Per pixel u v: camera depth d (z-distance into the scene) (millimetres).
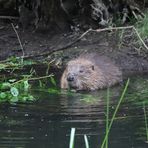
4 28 17188
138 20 16812
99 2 17109
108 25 16891
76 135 8992
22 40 16453
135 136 8867
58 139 8750
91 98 11703
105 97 11828
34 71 13555
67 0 17188
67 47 15867
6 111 10453
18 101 11258
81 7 17188
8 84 12312
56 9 16875
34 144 8531
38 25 16906
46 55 15461
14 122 9711
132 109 10539
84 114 10188
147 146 8406
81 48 15750
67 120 9820
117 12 17438
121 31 16453
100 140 8727
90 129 9289
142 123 9570
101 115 10141
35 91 12250
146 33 16031
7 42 16281
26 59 15211
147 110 10430
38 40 16484
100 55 14930
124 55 15234
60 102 11227
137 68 14703
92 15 17125
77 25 17141
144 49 15500
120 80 13664
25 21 17250
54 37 16672
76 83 12930
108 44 15914
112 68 13789
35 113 10289
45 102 11188
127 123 9617
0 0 17594
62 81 13023
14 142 8617
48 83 13109
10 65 14078
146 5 17875
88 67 13195
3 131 9180
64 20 17031
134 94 11891
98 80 13133
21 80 12461
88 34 16656
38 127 9391
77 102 11242
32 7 17188
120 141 8672
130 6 17344
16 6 17734
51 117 10008
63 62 14977
